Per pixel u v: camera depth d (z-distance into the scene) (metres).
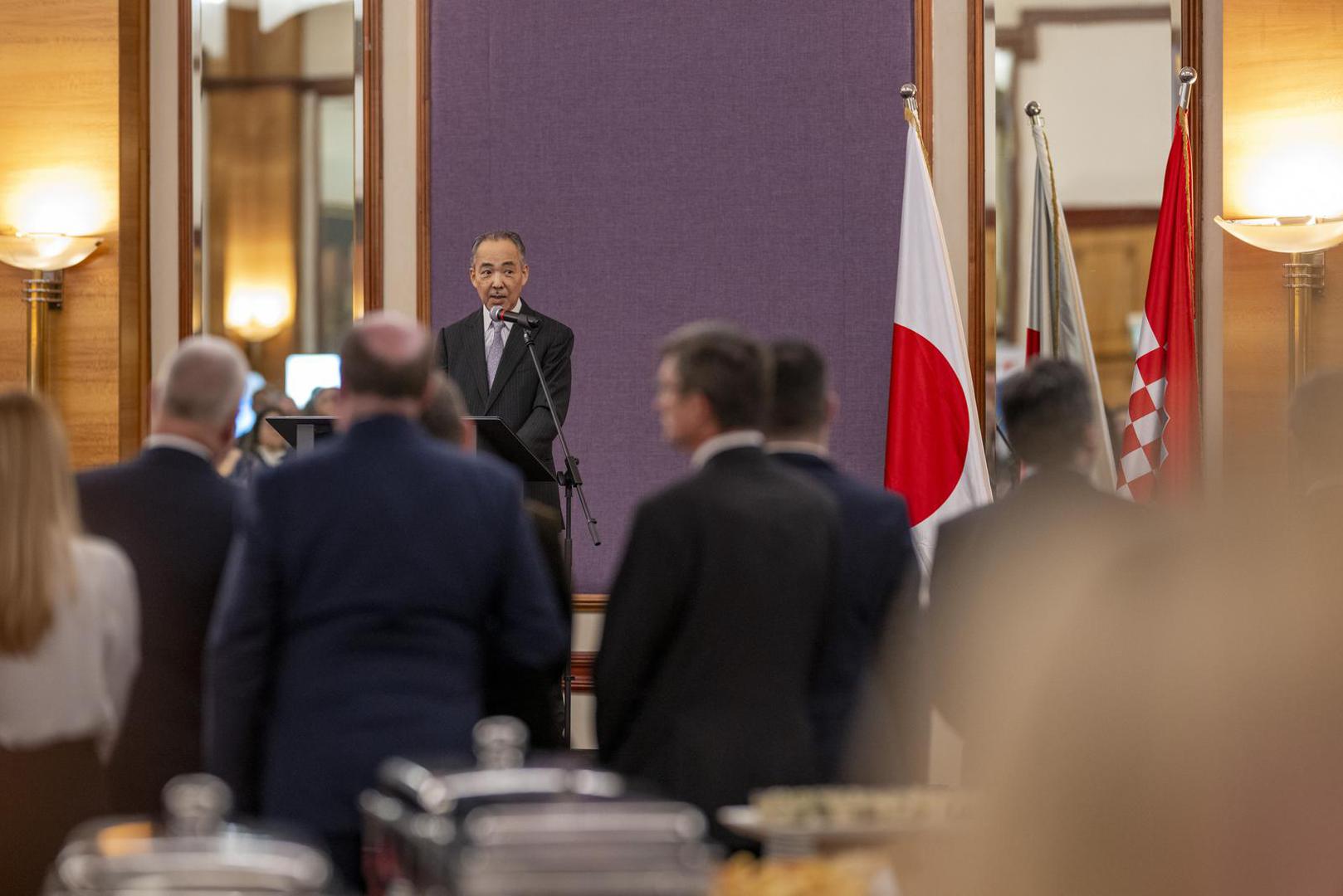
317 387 28.83
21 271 29.36
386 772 8.34
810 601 11.73
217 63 30.00
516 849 6.96
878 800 8.91
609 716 11.76
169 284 29.94
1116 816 5.50
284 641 11.12
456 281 29.98
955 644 12.08
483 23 30.05
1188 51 28.48
